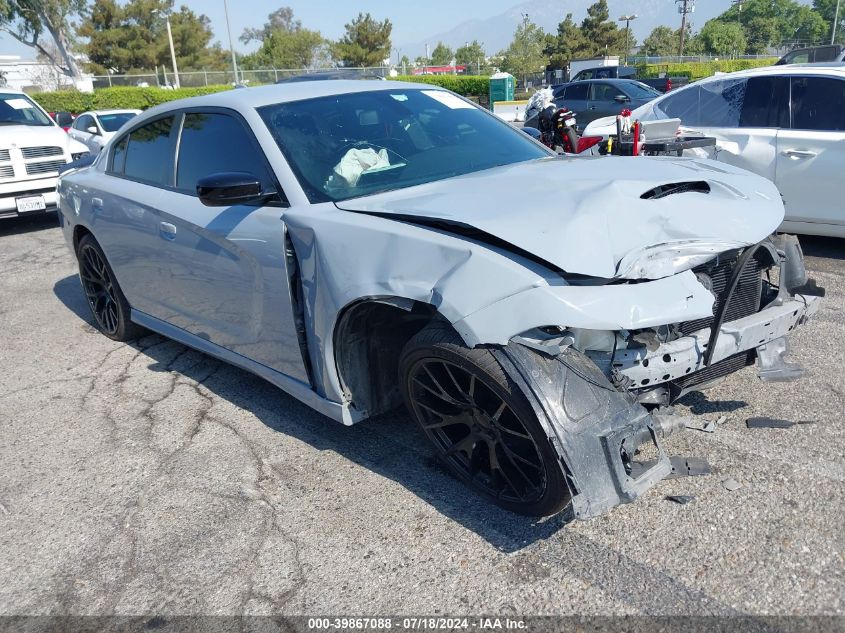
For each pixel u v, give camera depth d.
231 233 3.25
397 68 47.91
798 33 109.44
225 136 3.53
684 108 6.81
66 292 6.48
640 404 2.45
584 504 2.16
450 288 2.37
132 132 4.42
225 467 3.20
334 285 2.74
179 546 2.67
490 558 2.46
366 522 2.72
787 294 2.97
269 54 74.06
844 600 2.14
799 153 5.82
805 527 2.46
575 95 16.48
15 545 2.78
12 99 10.26
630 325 2.19
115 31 56.62
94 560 2.64
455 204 2.67
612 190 2.59
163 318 4.25
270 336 3.25
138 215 4.01
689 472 2.78
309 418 3.62
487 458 2.74
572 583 2.31
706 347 2.57
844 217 5.74
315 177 3.14
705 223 2.60
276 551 2.60
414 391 2.78
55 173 9.48
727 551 2.39
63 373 4.52
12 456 3.48
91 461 3.36
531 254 2.33
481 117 3.99
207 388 4.11
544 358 2.29
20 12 50.12
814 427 3.10
